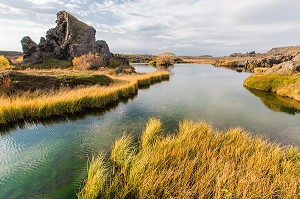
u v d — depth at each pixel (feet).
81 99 59.11
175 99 83.87
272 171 25.03
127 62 302.04
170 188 20.94
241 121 56.59
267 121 56.95
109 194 20.92
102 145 37.42
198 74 212.02
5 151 34.24
